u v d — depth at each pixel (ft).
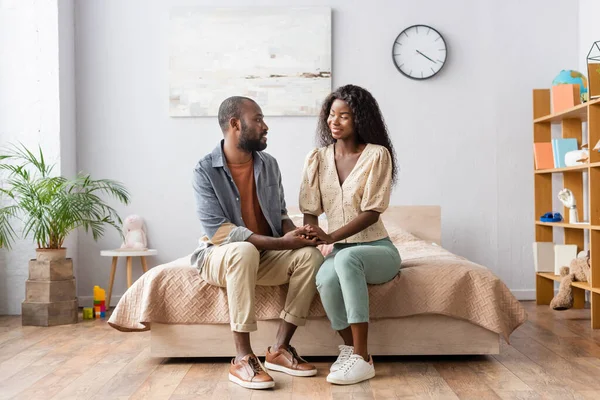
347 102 8.29
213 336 8.55
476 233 14.46
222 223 8.04
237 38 14.30
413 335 8.45
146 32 14.39
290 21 14.29
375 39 14.39
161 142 14.43
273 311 8.41
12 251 13.33
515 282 14.44
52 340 10.30
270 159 8.67
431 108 14.42
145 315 8.37
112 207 14.42
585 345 9.43
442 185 14.44
